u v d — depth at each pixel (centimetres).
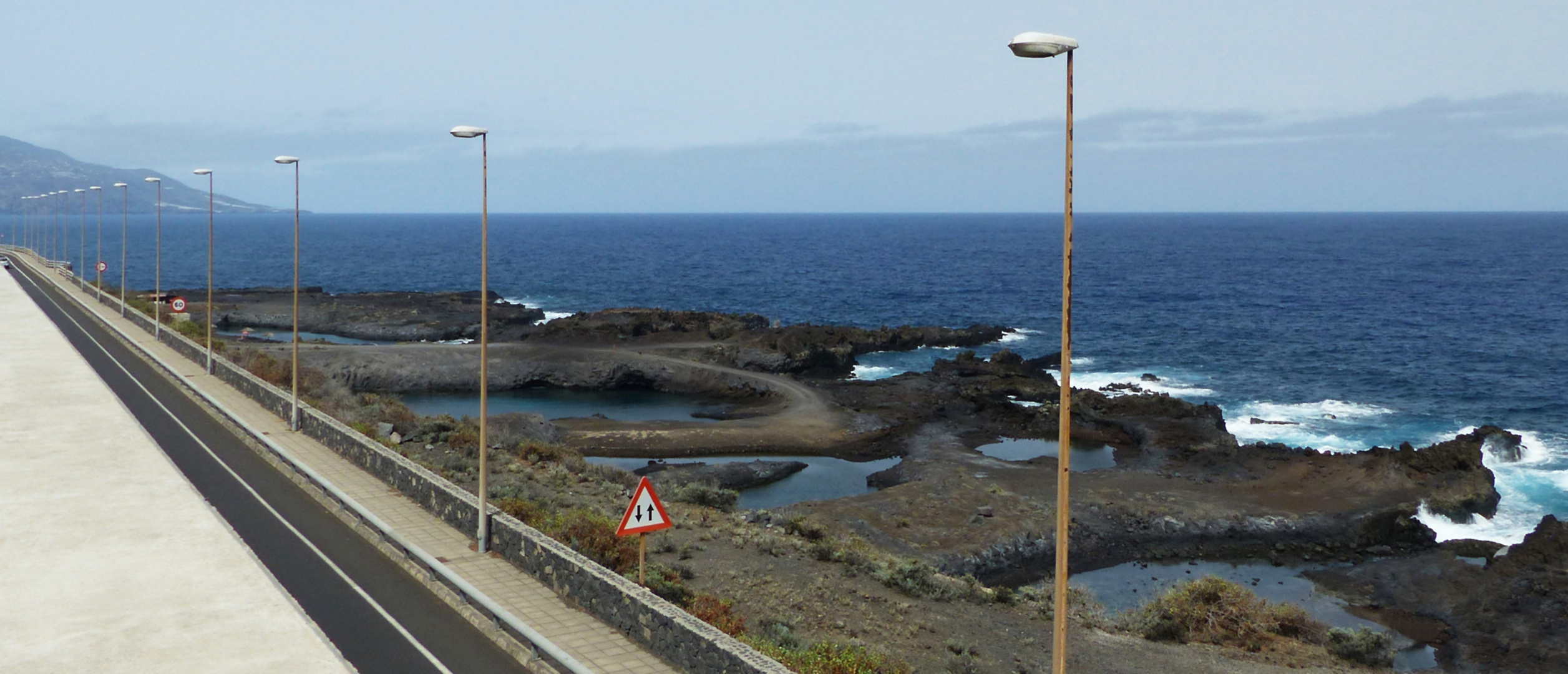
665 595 2483
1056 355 9744
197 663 1905
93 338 7194
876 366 9619
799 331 10000
